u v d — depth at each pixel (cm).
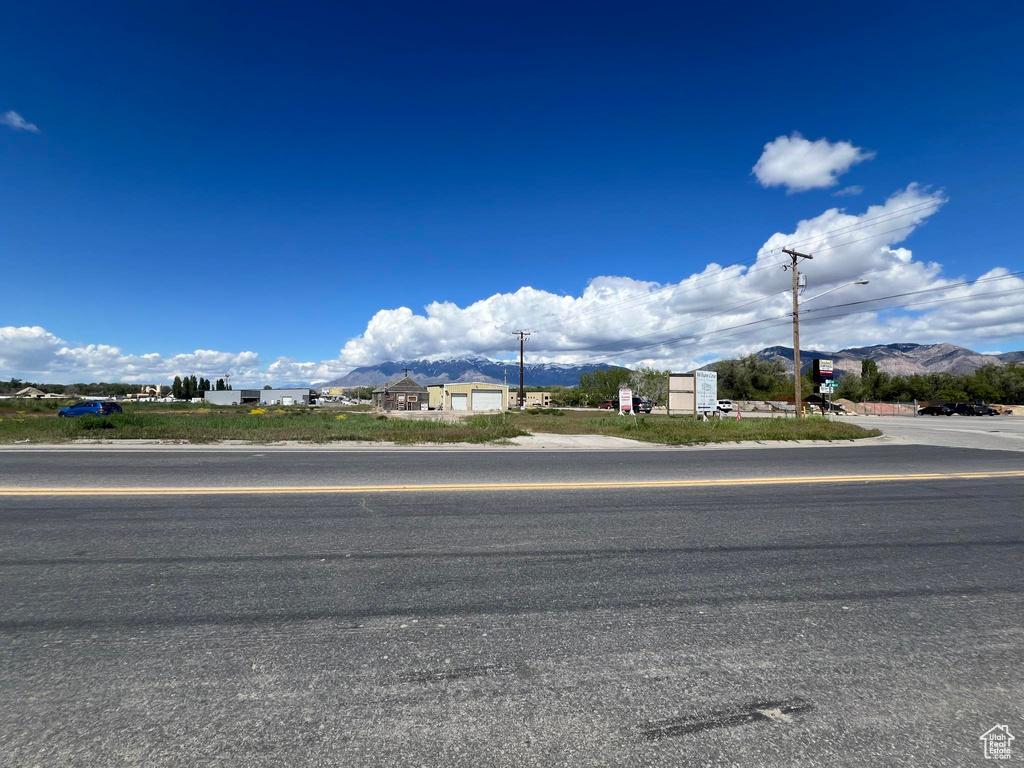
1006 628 362
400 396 8150
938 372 8356
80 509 680
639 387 7712
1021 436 2259
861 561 500
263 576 443
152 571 452
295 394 12244
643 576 454
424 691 277
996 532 611
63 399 8538
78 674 289
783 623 365
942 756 234
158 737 240
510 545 538
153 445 1595
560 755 230
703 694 278
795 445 1838
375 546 530
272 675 290
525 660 310
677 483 925
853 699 276
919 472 1114
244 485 866
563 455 1421
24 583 422
